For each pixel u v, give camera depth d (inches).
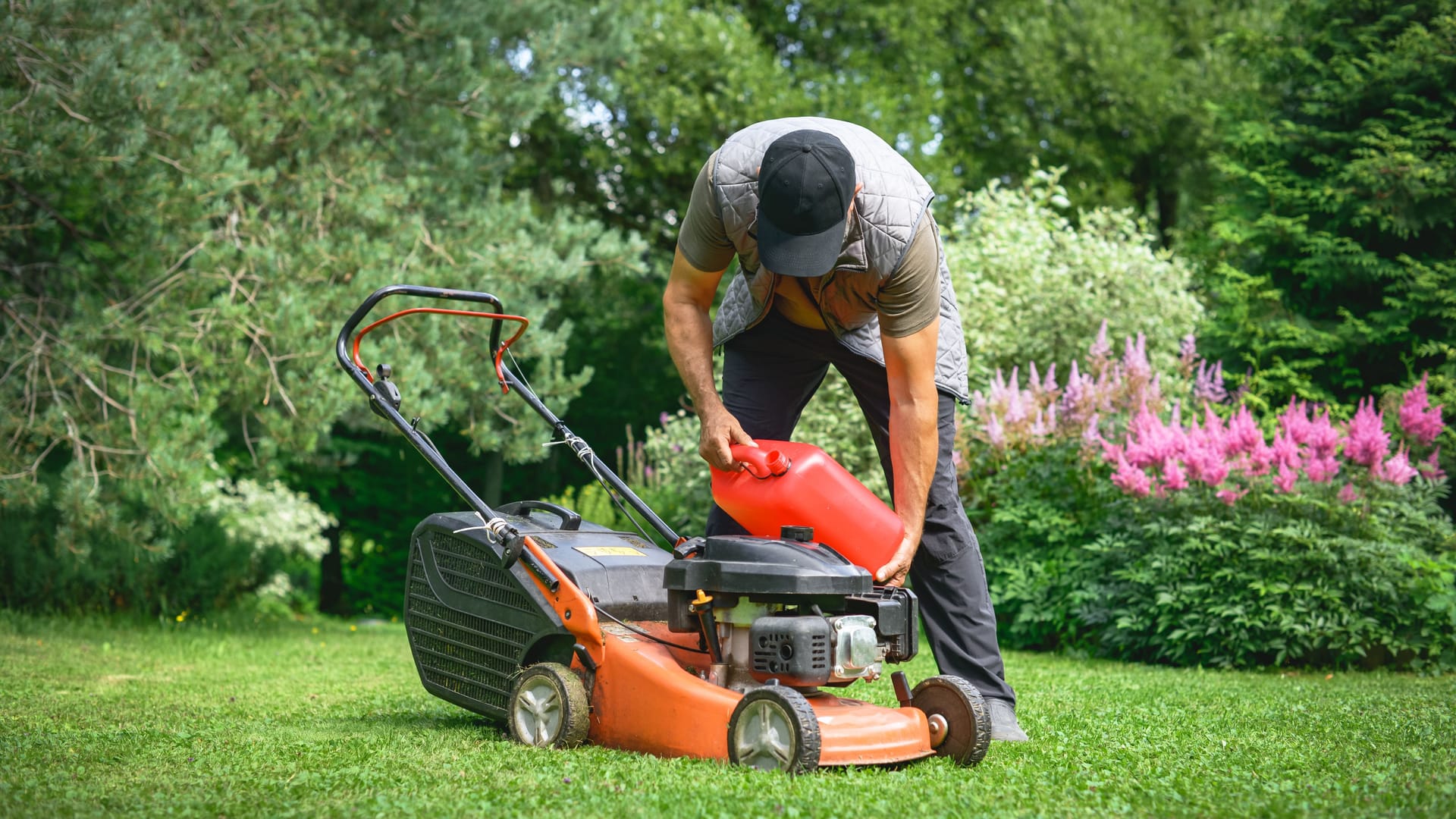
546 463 783.7
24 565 361.1
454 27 420.5
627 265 436.1
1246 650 266.8
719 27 625.0
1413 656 262.1
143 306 342.3
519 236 399.2
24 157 292.8
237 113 350.6
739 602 125.4
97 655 271.3
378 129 410.0
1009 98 729.6
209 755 129.6
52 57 303.6
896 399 139.3
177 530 390.6
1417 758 132.0
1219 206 478.3
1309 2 441.7
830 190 123.2
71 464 317.4
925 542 156.7
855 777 115.8
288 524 574.9
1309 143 435.8
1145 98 705.6
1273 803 105.5
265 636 351.3
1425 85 413.4
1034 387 335.0
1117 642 281.9
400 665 258.7
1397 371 414.6
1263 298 419.8
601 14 520.1
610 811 100.7
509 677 144.6
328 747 134.2
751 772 115.3
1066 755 135.3
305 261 348.2
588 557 145.3
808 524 131.9
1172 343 395.2
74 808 101.9
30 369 330.3
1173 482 280.7
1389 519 278.2
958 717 127.2
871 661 122.6
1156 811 103.7
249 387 329.1
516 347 404.2
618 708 132.1
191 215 324.8
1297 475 281.7
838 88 628.4
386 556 753.0
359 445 683.4
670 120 617.9
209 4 364.2
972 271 388.8
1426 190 394.3
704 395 140.3
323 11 417.4
